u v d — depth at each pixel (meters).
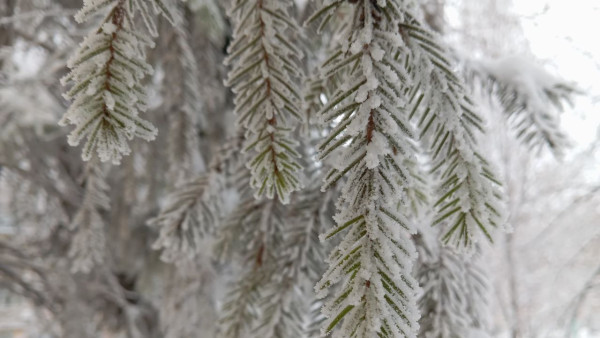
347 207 0.35
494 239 0.38
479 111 0.39
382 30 0.37
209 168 0.62
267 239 0.58
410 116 0.40
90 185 0.84
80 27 0.98
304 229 0.54
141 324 1.65
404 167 0.35
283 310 0.53
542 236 2.06
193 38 0.95
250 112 0.41
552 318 1.71
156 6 0.38
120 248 1.43
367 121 0.35
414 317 0.34
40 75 1.06
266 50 0.41
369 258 0.34
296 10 0.58
